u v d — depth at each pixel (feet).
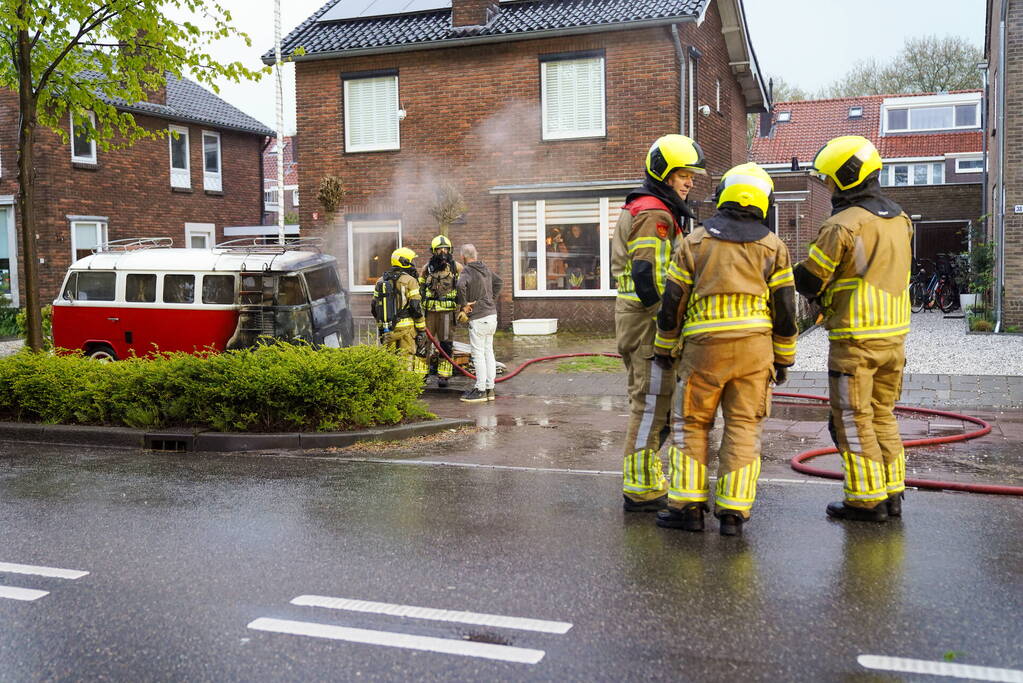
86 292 43.55
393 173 70.64
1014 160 56.13
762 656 12.17
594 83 65.46
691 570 15.60
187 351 41.50
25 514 20.04
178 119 94.38
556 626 13.29
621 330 19.24
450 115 68.85
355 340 49.49
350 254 72.43
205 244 99.91
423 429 29.91
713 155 72.95
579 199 65.92
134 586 15.35
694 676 11.61
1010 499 20.22
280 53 71.26
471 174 68.64
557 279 66.95
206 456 26.99
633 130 64.54
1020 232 56.34
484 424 32.19
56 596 14.96
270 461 25.90
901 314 18.24
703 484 17.87
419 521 18.94
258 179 106.93
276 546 17.39
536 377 44.06
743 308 17.28
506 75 67.26
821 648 12.39
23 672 12.18
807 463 24.48
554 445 28.02
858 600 14.10
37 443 29.84
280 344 33.63
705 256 17.26
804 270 18.06
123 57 39.17
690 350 17.62
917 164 143.33
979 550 16.51
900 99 145.38
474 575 15.55
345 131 71.82
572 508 19.86
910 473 23.00
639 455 19.16
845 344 18.11
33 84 39.29
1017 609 13.70
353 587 15.07
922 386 38.11
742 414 17.54
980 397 35.70
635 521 18.72
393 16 71.82
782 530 17.89
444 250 42.09
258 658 12.43
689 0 63.41
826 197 92.38
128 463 25.93
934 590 14.51
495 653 12.41
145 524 19.10
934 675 11.59
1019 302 57.00
